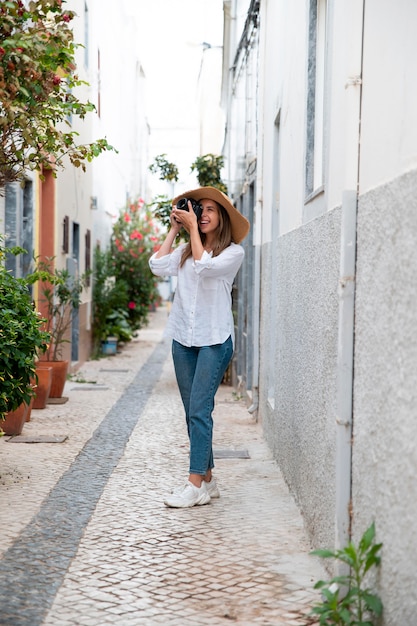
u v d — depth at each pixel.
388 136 3.03
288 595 3.70
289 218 5.92
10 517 4.87
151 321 29.81
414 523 2.62
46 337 6.02
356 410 3.45
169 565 4.09
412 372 2.64
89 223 15.27
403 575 2.72
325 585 3.50
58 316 11.23
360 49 3.54
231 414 9.15
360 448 3.36
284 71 6.51
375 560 2.98
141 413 9.04
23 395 5.83
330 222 4.02
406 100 2.80
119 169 22.59
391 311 2.89
